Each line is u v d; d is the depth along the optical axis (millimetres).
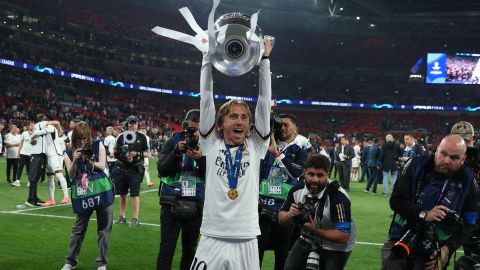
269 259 7461
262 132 3926
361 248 8320
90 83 48938
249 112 3906
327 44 61000
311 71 60906
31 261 6867
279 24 59906
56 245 7832
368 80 60500
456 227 3793
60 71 42531
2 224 9227
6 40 40125
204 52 3801
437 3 54906
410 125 55438
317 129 56531
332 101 58344
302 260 4703
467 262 4613
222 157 3816
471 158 4719
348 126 57062
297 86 59844
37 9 44875
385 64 60312
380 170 18453
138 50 53500
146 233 8977
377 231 10023
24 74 43250
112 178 9617
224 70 3617
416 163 4047
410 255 4074
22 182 16125
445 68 51875
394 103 57156
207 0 52188
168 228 5477
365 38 60875
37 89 41781
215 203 3762
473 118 55688
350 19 59500
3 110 34219
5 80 39844
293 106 59344
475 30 57844
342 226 4395
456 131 5371
